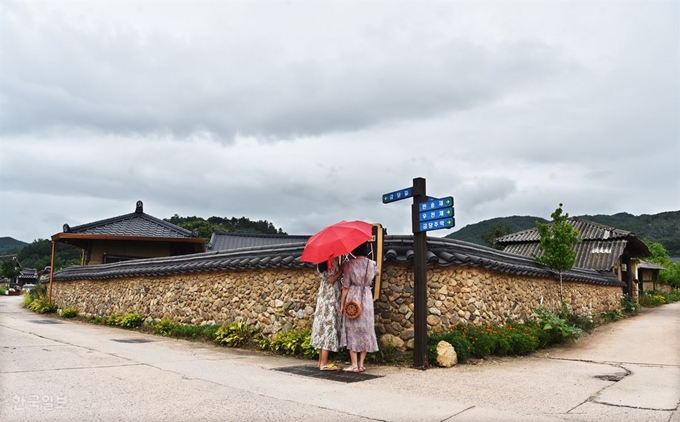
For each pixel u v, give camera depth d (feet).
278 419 12.94
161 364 21.03
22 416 12.60
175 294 36.14
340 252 20.08
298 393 16.08
